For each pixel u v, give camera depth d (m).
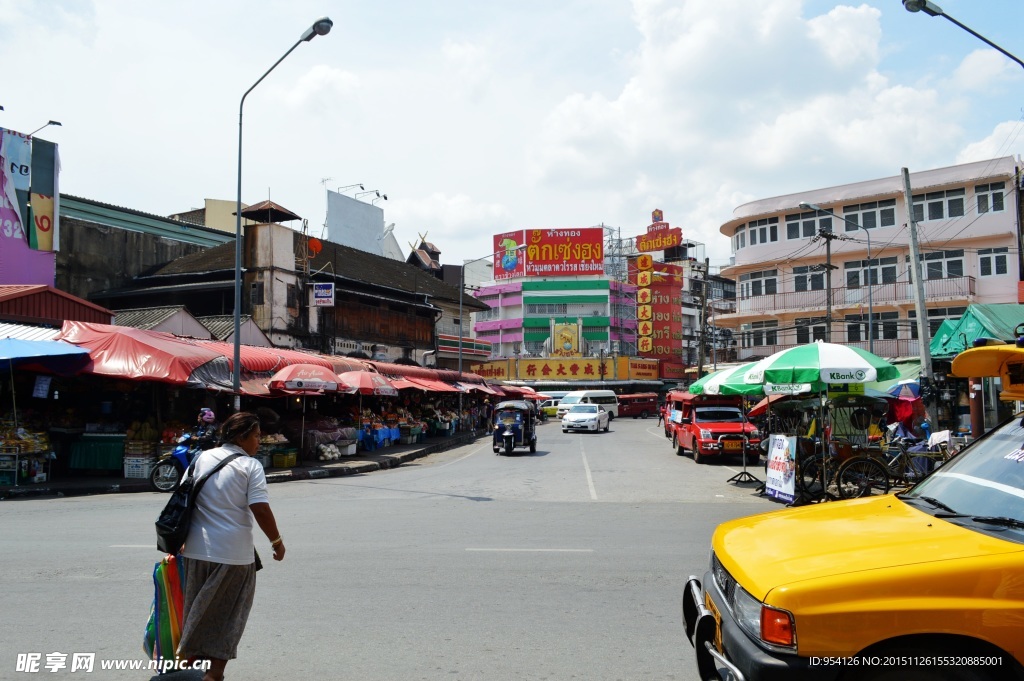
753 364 16.12
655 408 65.50
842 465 12.59
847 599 3.05
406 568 7.49
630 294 73.31
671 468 20.20
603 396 58.22
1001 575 3.01
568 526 10.30
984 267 34.47
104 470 16.34
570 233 71.38
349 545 8.76
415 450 25.30
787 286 40.47
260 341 26.12
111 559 7.79
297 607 6.04
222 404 19.55
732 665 3.27
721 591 3.77
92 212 31.16
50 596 6.31
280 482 17.09
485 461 22.77
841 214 38.72
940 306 35.06
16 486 14.30
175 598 4.40
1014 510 3.67
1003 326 18.80
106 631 5.39
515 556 8.12
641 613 5.94
